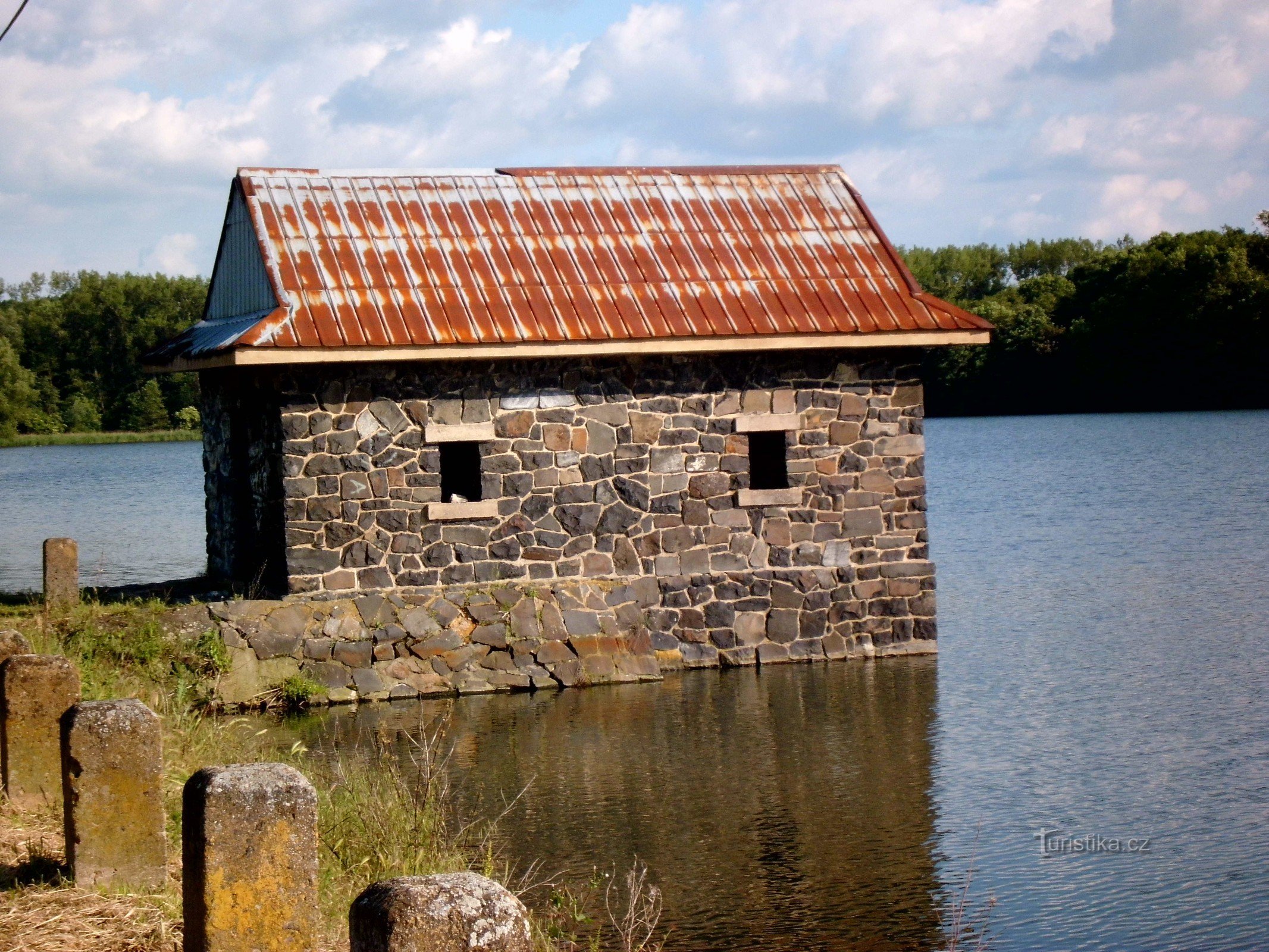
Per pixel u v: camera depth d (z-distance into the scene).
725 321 18.05
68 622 16.16
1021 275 130.00
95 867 7.82
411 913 4.81
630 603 17.97
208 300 21.22
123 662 15.52
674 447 18.27
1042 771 13.48
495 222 18.77
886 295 18.97
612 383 18.03
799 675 17.91
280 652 16.52
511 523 17.69
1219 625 20.83
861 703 16.31
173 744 11.88
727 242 19.30
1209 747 14.22
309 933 6.61
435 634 17.17
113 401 102.50
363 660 16.83
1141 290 82.94
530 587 17.69
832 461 18.83
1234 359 79.56
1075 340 85.00
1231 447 56.75
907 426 19.12
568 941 9.34
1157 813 12.21
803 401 18.69
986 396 89.56
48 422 99.56
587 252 18.62
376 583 17.17
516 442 17.69
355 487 17.09
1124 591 24.33
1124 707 15.91
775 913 10.05
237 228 19.06
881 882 10.66
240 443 18.91
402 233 18.23
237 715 15.83
